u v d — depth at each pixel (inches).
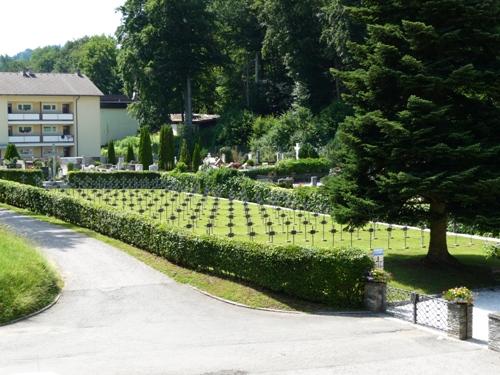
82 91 3073.3
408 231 1282.0
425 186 820.0
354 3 2472.9
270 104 3376.0
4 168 2112.5
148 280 867.4
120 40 3139.8
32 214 1423.5
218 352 547.5
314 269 746.8
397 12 914.1
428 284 854.5
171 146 2420.0
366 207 876.6
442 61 861.8
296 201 1603.1
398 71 860.0
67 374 481.7
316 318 700.0
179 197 1819.6
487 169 837.2
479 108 881.5
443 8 852.0
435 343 586.2
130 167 2432.3
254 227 1304.1
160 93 3053.6
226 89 3535.9
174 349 558.9
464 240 1175.0
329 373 489.7
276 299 765.9
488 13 842.2
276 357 531.5
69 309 733.3
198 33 3078.2
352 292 741.9
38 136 2967.5
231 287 812.0
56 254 999.6
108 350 556.1
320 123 2701.8
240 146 2989.7
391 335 614.2
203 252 874.1
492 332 566.3
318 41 2866.6
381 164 892.6
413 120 836.6
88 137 3090.6
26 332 630.5
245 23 3410.4
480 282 877.8
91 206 1211.2
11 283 727.1
